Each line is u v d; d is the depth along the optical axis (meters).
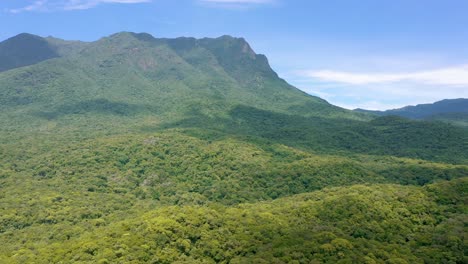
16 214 127.81
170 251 87.75
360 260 80.19
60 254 90.50
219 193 155.12
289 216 106.31
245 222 101.75
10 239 112.12
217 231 96.44
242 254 88.94
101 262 81.56
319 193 129.25
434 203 106.94
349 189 123.56
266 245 90.06
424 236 92.56
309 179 158.50
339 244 85.38
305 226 98.06
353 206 105.06
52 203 137.75
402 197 111.25
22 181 162.50
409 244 90.44
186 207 110.31
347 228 95.44
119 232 95.75
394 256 82.88
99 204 142.88
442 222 98.62
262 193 153.75
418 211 103.31
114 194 157.50
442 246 87.44
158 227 94.12
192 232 94.88
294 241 89.50
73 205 138.38
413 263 80.62
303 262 80.75
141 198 160.12
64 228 118.81
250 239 93.12
